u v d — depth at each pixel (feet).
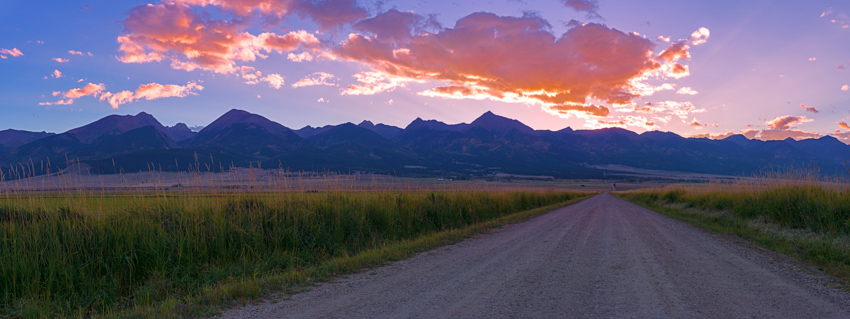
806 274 22.84
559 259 28.35
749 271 23.89
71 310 20.12
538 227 52.16
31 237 23.41
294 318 16.15
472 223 57.00
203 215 30.04
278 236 31.99
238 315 16.80
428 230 47.55
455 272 24.43
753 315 15.57
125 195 31.68
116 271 23.59
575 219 64.69
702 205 79.66
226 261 27.66
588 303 17.46
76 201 28.14
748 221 50.06
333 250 33.45
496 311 16.47
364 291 20.26
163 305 18.76
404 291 20.07
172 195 33.04
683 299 17.90
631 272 23.79
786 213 44.50
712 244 35.55
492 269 25.12
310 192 42.86
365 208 42.73
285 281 22.56
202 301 19.07
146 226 26.78
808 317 15.28
